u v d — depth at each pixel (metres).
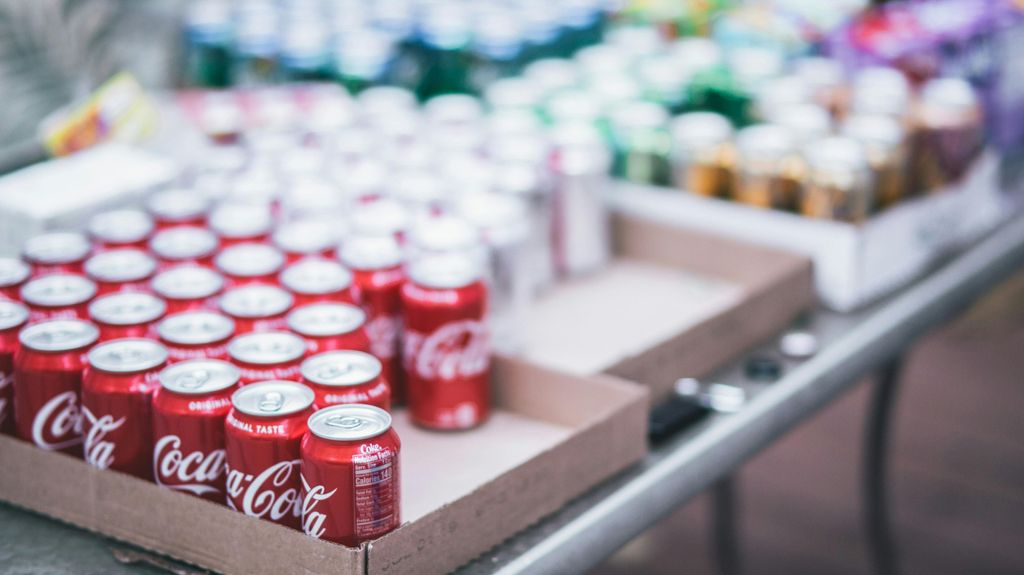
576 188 1.98
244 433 1.17
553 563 1.29
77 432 1.33
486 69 2.47
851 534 3.16
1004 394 3.82
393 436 1.17
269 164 1.93
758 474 3.43
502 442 1.50
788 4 2.66
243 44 2.45
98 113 2.04
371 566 1.12
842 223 1.94
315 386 1.25
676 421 1.55
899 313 1.96
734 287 2.00
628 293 1.97
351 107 2.19
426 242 1.58
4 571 1.23
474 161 1.94
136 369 1.26
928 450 3.54
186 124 2.13
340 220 1.77
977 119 2.24
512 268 1.66
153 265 1.54
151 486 1.24
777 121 2.15
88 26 2.61
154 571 1.24
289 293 1.47
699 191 2.08
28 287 1.45
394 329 1.56
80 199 1.74
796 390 1.70
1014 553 3.08
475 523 1.25
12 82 2.56
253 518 1.17
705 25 2.79
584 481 1.40
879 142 2.03
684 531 3.21
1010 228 2.37
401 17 2.53
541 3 2.70
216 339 1.34
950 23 2.51
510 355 1.60
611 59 2.45
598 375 1.51
